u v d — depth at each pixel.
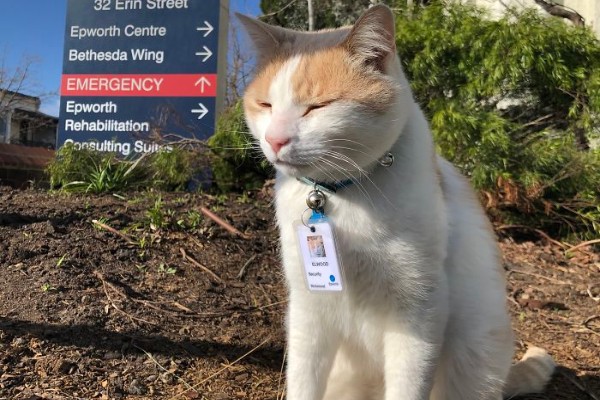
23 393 0.58
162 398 0.60
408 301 0.54
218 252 0.93
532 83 1.36
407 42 1.34
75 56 1.53
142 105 1.49
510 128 1.25
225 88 1.67
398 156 0.54
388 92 0.53
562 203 1.20
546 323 0.86
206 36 1.47
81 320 0.69
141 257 0.87
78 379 0.61
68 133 1.52
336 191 0.54
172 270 0.85
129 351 0.66
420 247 0.54
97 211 1.01
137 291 0.78
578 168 1.19
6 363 0.61
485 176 1.18
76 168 1.32
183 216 1.01
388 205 0.53
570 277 1.03
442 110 1.23
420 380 0.55
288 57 0.56
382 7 0.53
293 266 0.57
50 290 0.74
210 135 1.44
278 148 0.52
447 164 0.67
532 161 1.21
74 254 0.84
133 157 1.45
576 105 1.31
